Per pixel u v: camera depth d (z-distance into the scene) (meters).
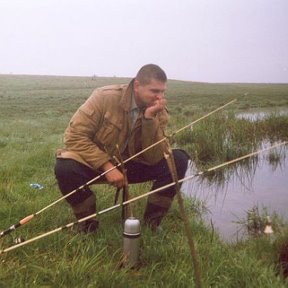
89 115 4.12
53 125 14.88
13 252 3.75
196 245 3.95
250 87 52.72
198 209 5.55
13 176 6.52
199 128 10.38
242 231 4.83
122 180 4.00
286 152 9.14
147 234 4.15
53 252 3.81
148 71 3.93
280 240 4.14
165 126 4.36
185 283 3.28
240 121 11.48
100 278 3.30
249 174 7.57
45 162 7.72
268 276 3.41
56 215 4.71
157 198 4.41
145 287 3.28
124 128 4.15
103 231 4.23
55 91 39.41
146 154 4.21
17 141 10.63
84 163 4.14
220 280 3.39
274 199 6.08
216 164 8.04
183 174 4.47
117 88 4.20
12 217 4.60
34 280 3.27
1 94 34.19
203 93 36.97
